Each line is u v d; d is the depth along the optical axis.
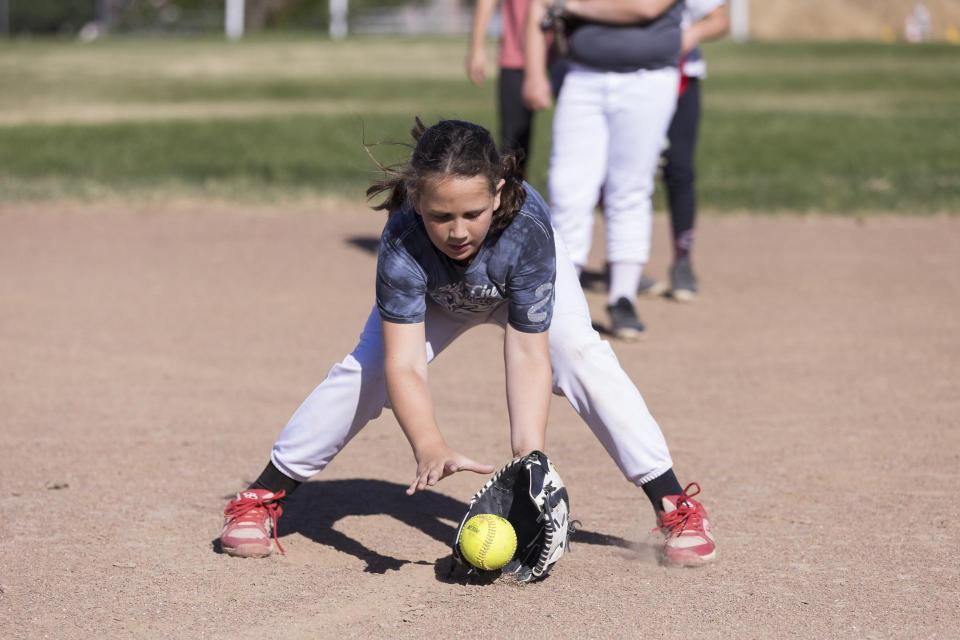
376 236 23.31
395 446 12.15
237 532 9.21
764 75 62.16
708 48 85.00
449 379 14.48
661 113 15.62
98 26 114.50
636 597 8.41
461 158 7.57
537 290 8.43
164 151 33.19
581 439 12.29
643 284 18.83
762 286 19.31
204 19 118.38
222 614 8.16
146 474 11.18
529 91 16.20
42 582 8.73
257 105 47.44
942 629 7.90
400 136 35.72
